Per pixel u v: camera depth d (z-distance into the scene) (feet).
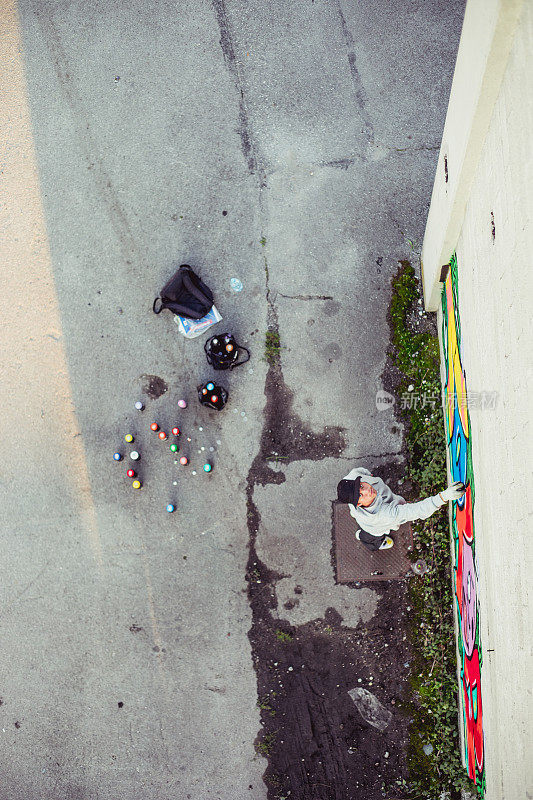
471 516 14.88
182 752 18.81
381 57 22.00
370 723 18.61
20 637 19.58
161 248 21.20
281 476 19.92
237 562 19.60
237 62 22.24
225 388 20.38
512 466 10.83
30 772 19.06
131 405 20.43
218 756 18.75
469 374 14.75
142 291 20.98
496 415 11.93
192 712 18.98
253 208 21.30
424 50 21.98
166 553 19.71
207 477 19.99
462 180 13.75
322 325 20.56
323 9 22.35
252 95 22.00
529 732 10.36
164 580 19.60
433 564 19.03
